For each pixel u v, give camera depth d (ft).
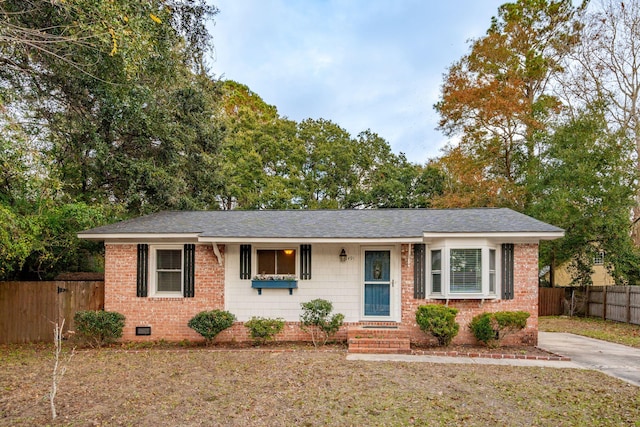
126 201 50.47
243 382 25.27
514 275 37.68
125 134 49.34
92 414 20.11
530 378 26.48
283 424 18.86
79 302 43.29
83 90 43.21
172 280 40.34
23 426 18.72
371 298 39.24
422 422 19.12
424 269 38.34
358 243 38.14
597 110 69.92
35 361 32.09
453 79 83.76
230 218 43.42
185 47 51.06
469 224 38.55
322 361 30.58
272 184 89.40
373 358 31.68
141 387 24.41
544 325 57.82
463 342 37.50
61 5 30.19
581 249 68.95
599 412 20.53
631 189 65.57
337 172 98.94
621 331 51.24
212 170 61.31
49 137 40.73
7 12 31.91
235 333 39.24
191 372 27.84
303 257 39.45
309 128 103.91
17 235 34.42
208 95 58.80
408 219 41.55
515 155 80.48
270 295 39.42
